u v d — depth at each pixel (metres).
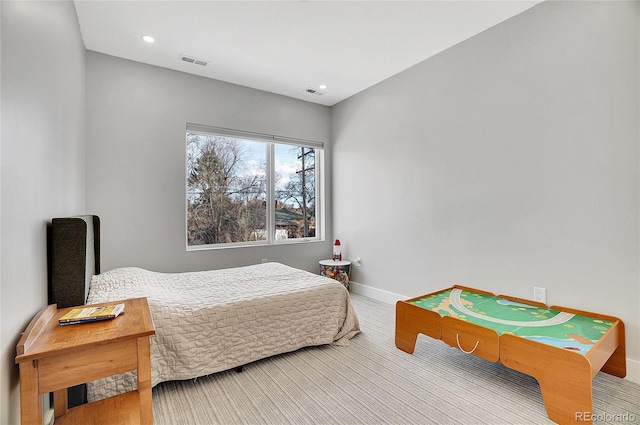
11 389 1.09
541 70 2.44
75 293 1.59
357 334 2.88
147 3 2.34
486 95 2.80
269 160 4.26
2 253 1.02
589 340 1.81
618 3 2.07
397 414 1.76
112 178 3.14
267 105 4.13
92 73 3.04
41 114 1.45
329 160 4.69
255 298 2.32
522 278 2.59
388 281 3.83
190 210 3.71
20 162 1.18
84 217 2.14
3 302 1.02
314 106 4.56
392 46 3.03
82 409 1.36
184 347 1.98
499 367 2.28
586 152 2.22
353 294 4.25
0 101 1.01
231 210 3.98
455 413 1.76
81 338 1.19
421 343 2.71
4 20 1.05
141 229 3.29
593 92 2.18
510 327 2.05
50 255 1.57
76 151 2.43
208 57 3.20
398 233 3.69
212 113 3.71
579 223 2.26
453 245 3.11
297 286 2.64
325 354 2.48
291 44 2.96
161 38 2.83
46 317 1.35
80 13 2.44
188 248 3.67
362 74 3.66
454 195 3.08
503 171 2.70
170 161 3.45
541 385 1.72
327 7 2.41
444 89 3.14
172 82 3.46
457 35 2.86
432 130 3.28
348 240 4.41
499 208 2.73
